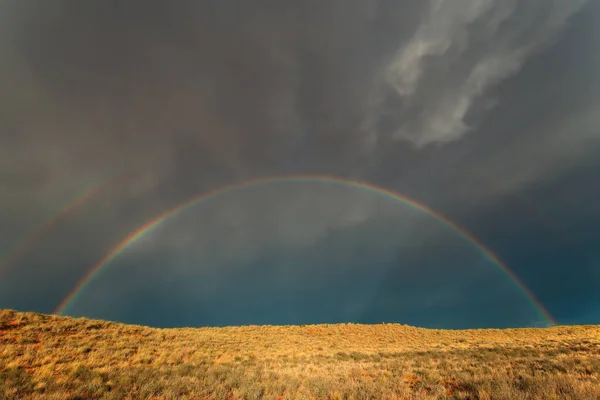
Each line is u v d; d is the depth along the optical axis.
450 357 25.95
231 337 43.06
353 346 44.72
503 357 24.30
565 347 28.03
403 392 12.80
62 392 11.86
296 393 13.37
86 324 29.03
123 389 13.09
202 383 14.92
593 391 10.82
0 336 21.75
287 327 62.94
